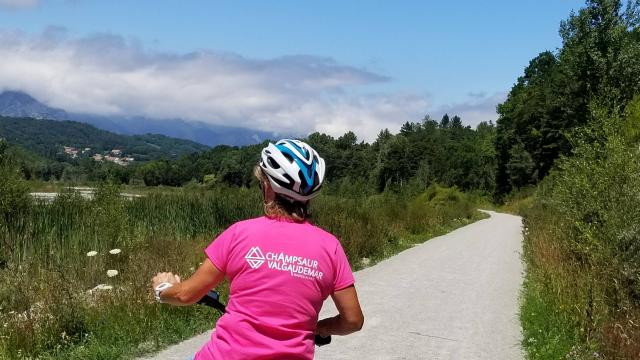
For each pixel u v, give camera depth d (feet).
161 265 28.43
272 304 7.75
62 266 28.17
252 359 7.59
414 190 142.82
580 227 27.68
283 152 8.12
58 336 19.99
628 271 24.52
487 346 22.94
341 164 385.70
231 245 8.09
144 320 21.85
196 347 20.83
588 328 20.93
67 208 39.96
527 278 37.24
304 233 8.15
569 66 112.78
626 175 27.63
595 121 33.53
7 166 38.91
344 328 8.38
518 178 283.59
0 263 30.12
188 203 49.85
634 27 108.17
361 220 58.18
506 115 313.32
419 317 27.48
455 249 60.39
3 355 18.01
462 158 382.22
